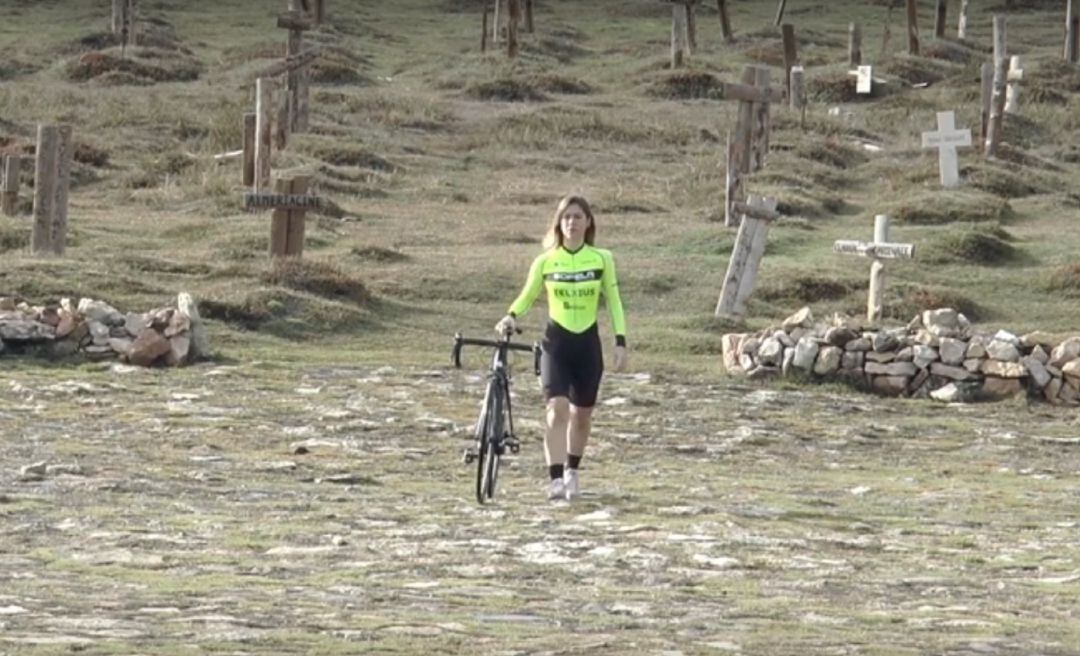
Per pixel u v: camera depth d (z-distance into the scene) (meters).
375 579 38.41
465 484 56.88
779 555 43.88
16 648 28.06
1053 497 58.19
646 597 36.72
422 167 168.38
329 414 71.62
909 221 142.12
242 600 34.62
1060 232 139.25
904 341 86.19
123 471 56.72
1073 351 84.94
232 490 53.88
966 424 77.81
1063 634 33.31
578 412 53.06
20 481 54.00
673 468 62.69
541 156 176.62
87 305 86.44
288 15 177.62
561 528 47.53
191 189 144.25
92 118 183.12
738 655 29.67
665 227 133.75
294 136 172.62
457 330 100.44
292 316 97.62
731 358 88.06
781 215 138.88
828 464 65.94
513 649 29.61
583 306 52.97
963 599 38.03
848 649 30.52
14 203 128.62
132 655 27.77
